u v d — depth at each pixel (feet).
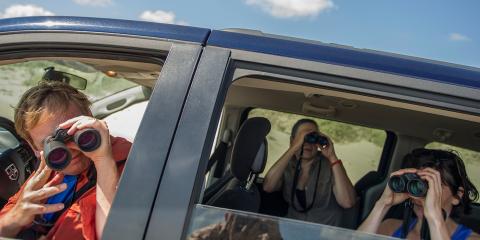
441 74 5.80
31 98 6.66
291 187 9.59
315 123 9.78
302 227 5.50
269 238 5.47
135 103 9.88
